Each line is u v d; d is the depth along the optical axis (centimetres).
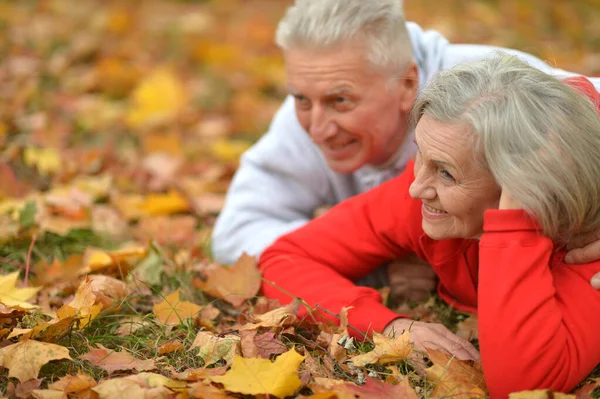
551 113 161
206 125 410
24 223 257
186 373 177
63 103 423
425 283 228
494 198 170
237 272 226
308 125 226
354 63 210
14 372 169
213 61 504
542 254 163
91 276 224
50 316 198
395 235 205
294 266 214
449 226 178
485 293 165
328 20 209
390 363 185
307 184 260
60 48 509
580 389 172
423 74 244
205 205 314
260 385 166
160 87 429
